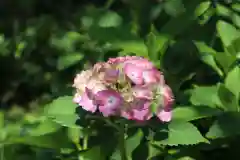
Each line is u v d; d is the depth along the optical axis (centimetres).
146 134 375
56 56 699
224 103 378
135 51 425
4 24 905
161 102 348
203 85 418
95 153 371
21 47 656
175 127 360
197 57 437
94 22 477
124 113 342
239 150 385
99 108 342
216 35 433
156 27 565
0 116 404
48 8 983
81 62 478
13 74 765
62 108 371
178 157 371
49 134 374
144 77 344
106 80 345
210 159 390
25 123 381
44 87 755
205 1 473
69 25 759
